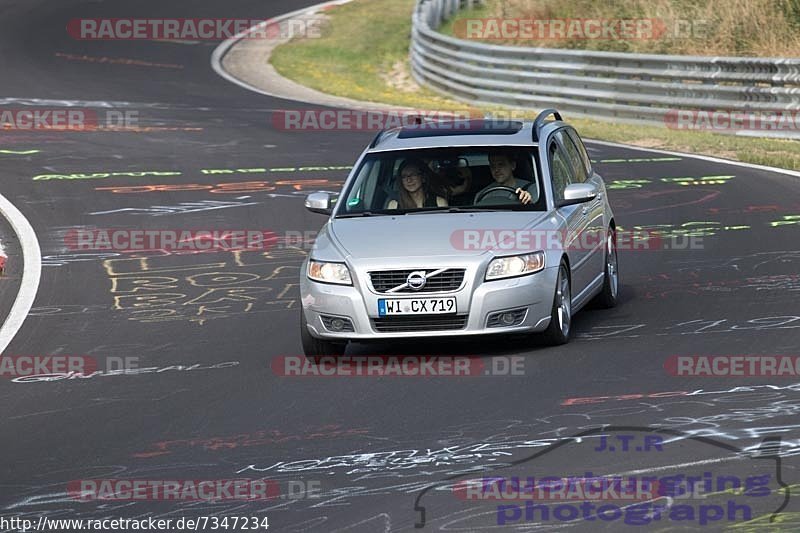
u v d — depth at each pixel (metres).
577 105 99.19
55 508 24.36
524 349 35.97
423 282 34.47
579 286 38.28
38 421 31.42
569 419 28.31
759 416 27.69
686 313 39.72
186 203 66.31
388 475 25.09
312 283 35.56
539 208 37.31
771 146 80.12
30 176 74.06
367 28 152.12
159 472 26.34
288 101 106.12
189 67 126.81
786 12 114.25
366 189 38.84
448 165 38.69
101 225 61.66
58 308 46.09
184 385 34.25
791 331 35.94
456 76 111.94
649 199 63.56
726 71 89.19
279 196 67.50
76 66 123.12
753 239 52.31
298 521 22.78
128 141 85.25
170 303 46.28
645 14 122.81
